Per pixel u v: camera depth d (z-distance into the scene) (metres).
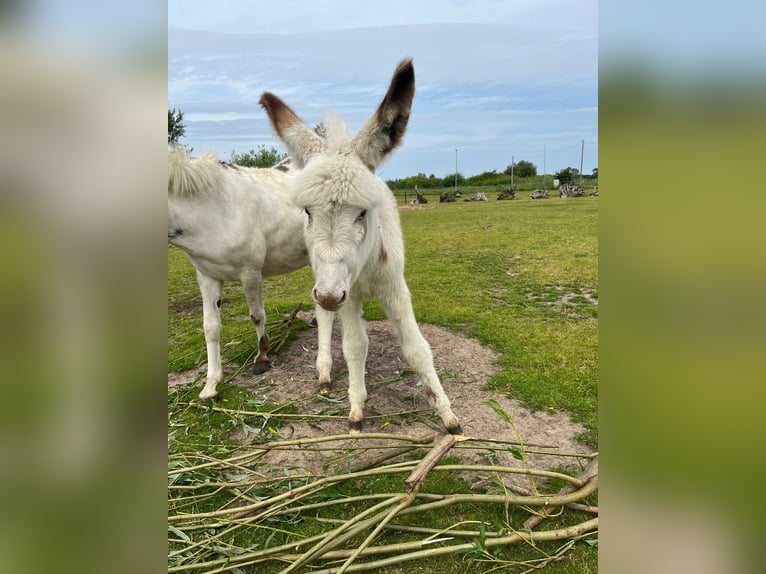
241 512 2.77
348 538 2.54
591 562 2.52
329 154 2.79
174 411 4.46
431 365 3.57
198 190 4.11
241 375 5.09
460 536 2.70
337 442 3.79
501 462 3.38
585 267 9.30
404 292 3.56
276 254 4.90
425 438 3.31
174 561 2.56
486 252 11.50
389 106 2.77
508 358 5.11
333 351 5.53
